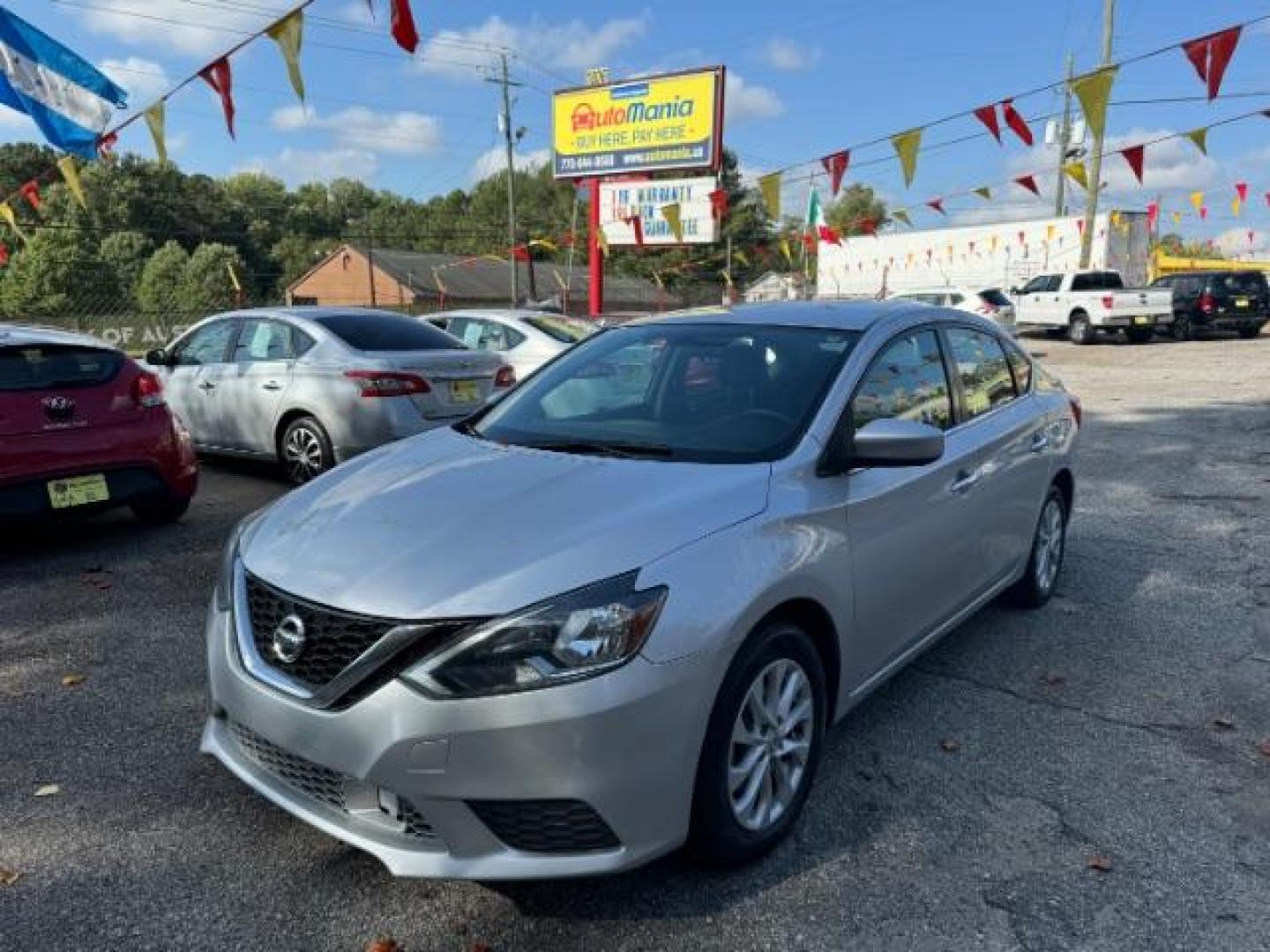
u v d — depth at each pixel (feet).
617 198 69.87
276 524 9.60
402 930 8.18
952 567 12.44
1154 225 95.30
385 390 23.18
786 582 8.87
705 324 12.75
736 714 8.52
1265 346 77.66
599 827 7.72
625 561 8.00
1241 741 11.68
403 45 17.13
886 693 12.98
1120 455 30.45
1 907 8.41
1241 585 17.54
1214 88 18.62
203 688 12.84
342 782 7.99
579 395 12.26
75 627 15.02
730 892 8.70
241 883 8.79
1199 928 8.26
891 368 11.80
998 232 102.89
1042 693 13.00
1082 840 9.57
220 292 177.06
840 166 28.37
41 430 17.74
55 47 22.16
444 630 7.59
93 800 10.13
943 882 8.87
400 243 261.44
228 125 21.52
